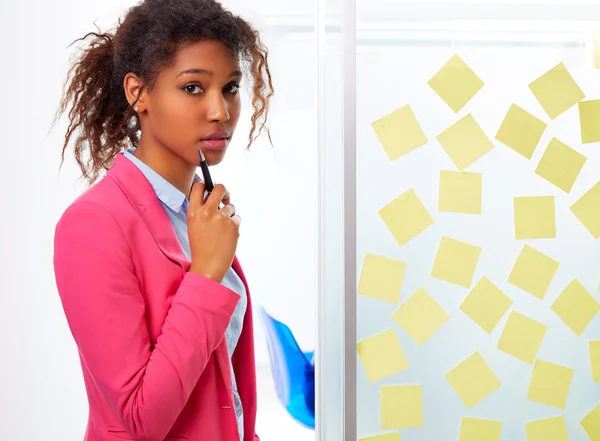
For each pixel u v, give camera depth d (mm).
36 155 2115
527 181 931
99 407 885
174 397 792
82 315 795
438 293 924
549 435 931
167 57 842
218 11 877
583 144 932
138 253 847
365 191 915
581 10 924
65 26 2105
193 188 876
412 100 916
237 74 881
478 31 920
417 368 921
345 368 899
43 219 2131
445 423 924
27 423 2139
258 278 2305
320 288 916
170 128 861
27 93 2113
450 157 921
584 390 937
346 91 896
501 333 929
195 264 849
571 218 936
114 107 1001
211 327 821
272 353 2316
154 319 849
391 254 917
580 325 937
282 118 2279
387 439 917
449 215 924
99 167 1039
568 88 925
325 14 897
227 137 890
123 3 2088
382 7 910
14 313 2131
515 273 930
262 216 2297
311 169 2285
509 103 924
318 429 915
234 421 915
